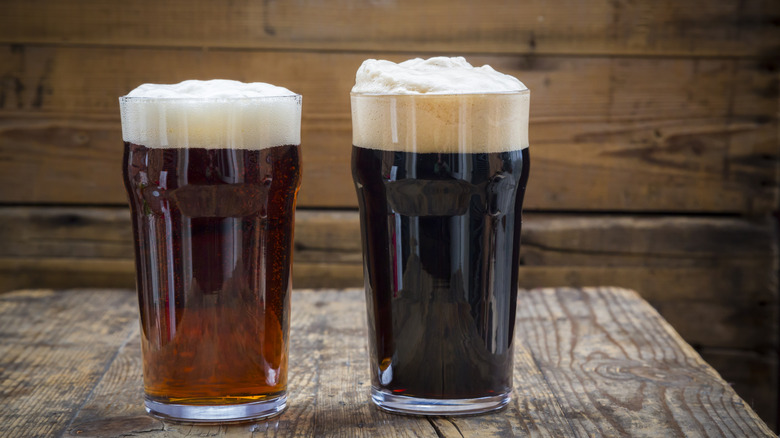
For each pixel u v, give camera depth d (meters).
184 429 0.72
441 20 1.18
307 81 1.20
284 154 0.71
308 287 1.26
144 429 0.71
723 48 1.20
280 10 1.18
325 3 1.18
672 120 1.22
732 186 1.24
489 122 0.70
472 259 0.72
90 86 1.21
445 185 0.70
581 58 1.20
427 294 0.72
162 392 0.72
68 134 1.22
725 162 1.23
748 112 1.21
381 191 0.72
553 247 1.25
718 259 1.25
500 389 0.74
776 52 1.20
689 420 0.73
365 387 0.78
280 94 0.72
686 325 1.27
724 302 1.27
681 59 1.20
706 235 1.25
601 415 0.73
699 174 1.23
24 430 0.72
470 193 0.71
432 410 0.73
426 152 0.70
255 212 0.70
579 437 0.71
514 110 0.72
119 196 1.25
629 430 0.71
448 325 0.72
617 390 0.77
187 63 1.20
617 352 0.84
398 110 0.70
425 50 1.19
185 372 0.71
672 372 0.80
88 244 1.26
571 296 0.99
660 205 1.24
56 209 1.25
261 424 0.72
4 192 1.24
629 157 1.23
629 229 1.25
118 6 1.19
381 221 0.72
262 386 0.72
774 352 1.27
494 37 1.19
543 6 1.18
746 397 1.29
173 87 0.72
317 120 1.21
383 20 1.18
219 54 1.20
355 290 1.02
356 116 0.73
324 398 0.76
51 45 1.20
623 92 1.21
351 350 0.85
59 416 0.73
